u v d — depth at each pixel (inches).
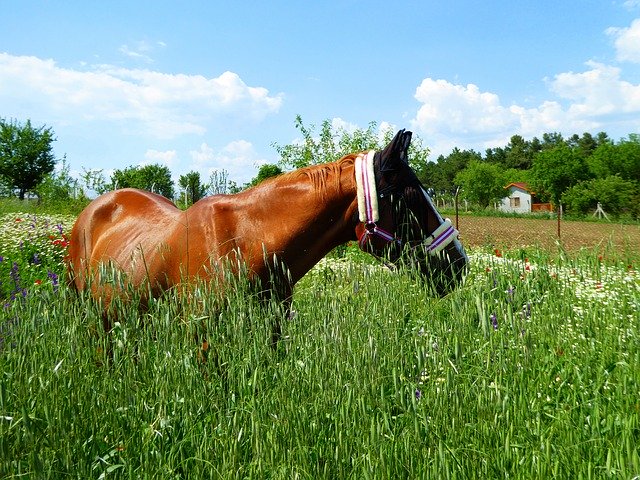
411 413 80.4
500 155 5423.2
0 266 306.0
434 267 118.3
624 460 76.3
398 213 117.3
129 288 106.0
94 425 88.0
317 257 123.3
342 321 92.5
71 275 152.8
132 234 133.9
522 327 95.9
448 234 120.3
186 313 107.9
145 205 142.0
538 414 93.4
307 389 91.1
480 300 92.5
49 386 86.8
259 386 89.7
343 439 82.1
